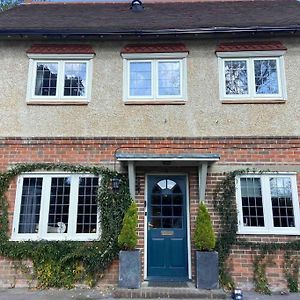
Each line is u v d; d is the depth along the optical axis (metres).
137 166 7.62
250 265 7.03
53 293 6.61
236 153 7.61
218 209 7.35
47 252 7.11
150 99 7.96
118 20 9.13
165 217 7.58
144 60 8.19
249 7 10.36
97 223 7.41
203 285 6.52
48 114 7.95
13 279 7.09
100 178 7.59
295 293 6.70
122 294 6.29
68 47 8.26
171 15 9.61
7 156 7.74
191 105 7.89
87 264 7.11
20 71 8.19
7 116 7.95
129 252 6.72
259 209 7.38
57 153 7.75
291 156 7.55
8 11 10.25
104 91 8.03
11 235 7.32
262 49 7.98
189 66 8.10
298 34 7.97
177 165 7.53
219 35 8.05
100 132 7.82
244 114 7.80
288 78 7.91
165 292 6.31
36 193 7.60
